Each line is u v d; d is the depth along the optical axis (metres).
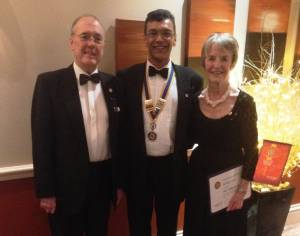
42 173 1.54
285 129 2.09
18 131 1.90
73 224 1.73
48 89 1.57
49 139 1.56
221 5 2.19
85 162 1.60
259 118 2.10
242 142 1.68
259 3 2.33
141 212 1.86
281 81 2.13
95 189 1.69
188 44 2.16
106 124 1.66
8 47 1.78
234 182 1.72
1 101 1.83
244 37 2.39
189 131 1.81
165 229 1.94
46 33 1.84
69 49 1.90
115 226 2.26
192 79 1.85
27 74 1.85
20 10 1.76
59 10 1.83
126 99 1.75
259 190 2.08
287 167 2.18
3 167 1.91
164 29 1.68
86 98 1.61
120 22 1.94
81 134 1.57
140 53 2.03
